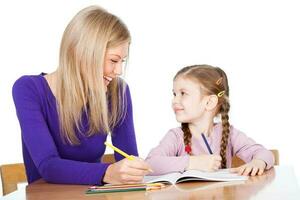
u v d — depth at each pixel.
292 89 3.14
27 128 1.43
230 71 3.19
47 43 3.25
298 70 3.12
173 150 1.70
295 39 3.13
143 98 3.24
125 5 3.23
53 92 1.55
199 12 3.20
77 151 1.58
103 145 1.63
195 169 1.45
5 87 3.23
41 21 3.24
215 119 1.76
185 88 1.70
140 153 3.25
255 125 3.18
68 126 1.53
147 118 3.25
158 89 3.23
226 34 3.18
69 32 1.48
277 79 3.15
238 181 1.23
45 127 1.45
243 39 3.17
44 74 1.66
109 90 1.68
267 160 1.45
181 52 3.21
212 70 1.73
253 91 3.18
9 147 3.23
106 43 1.44
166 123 3.23
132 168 1.20
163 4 3.21
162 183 1.21
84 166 1.28
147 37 3.22
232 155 1.76
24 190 1.22
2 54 3.24
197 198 0.99
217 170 1.48
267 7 3.15
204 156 1.48
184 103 1.69
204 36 3.20
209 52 3.19
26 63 3.25
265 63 3.16
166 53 3.22
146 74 3.23
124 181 1.21
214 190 1.08
